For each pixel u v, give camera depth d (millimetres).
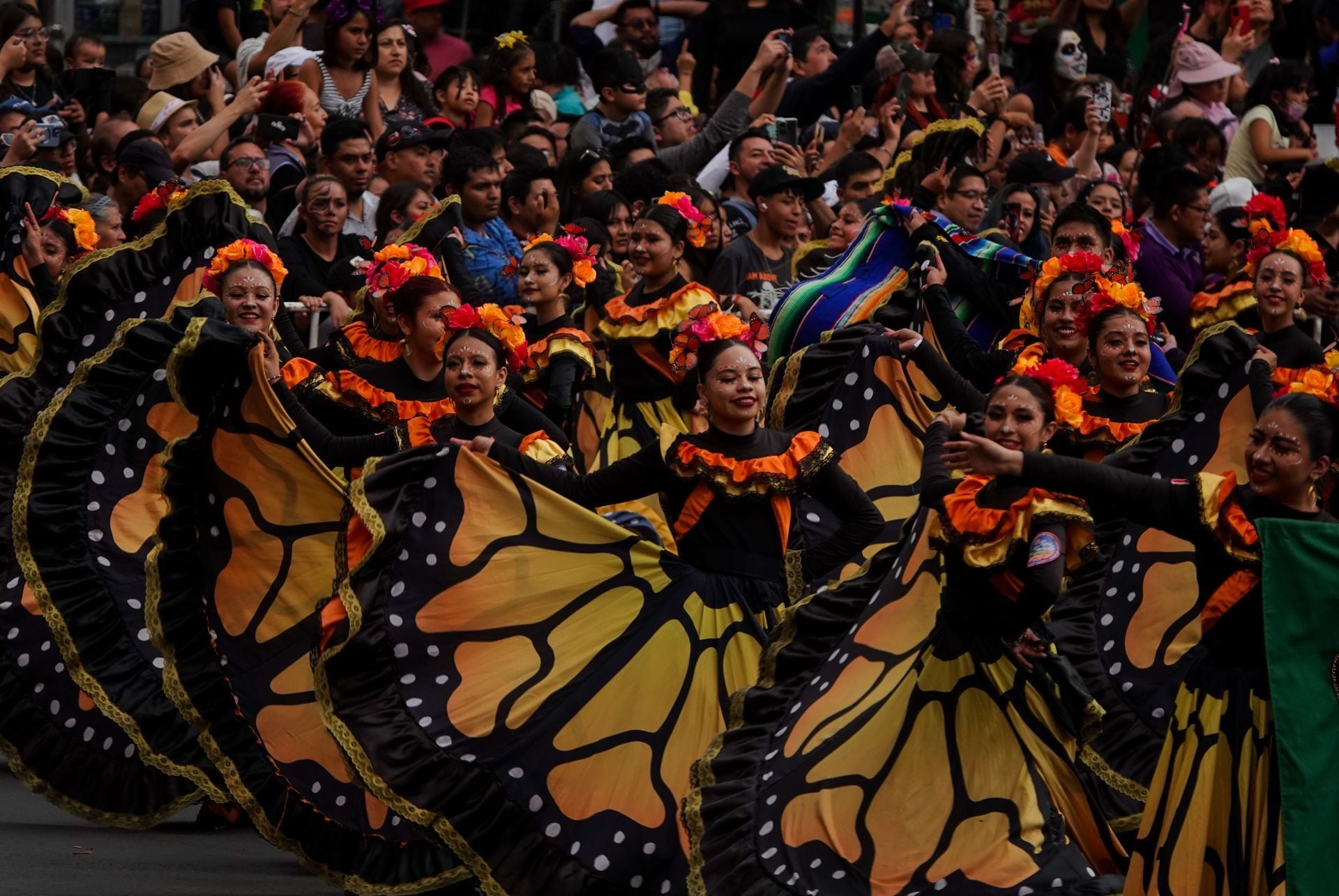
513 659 15836
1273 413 13109
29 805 20453
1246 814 13109
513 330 18453
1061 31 34281
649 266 24906
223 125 28094
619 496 16234
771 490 16062
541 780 15508
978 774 14570
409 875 16172
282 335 22219
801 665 15477
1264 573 12820
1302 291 22438
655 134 33062
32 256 23469
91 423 18891
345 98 29594
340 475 19125
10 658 18859
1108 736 17812
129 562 18844
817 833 14430
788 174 27109
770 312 25062
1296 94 34531
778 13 35625
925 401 19766
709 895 14406
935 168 24797
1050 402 15133
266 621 17016
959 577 14805
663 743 15734
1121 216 28766
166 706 18297
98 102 29594
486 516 16094
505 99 32094
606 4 36625
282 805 16625
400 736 15453
